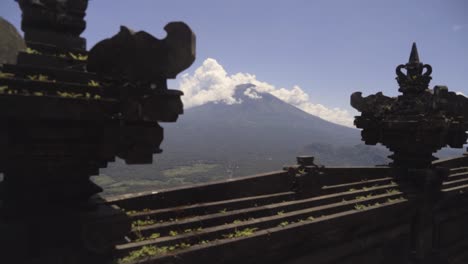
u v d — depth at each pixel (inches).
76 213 182.2
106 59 171.5
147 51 171.8
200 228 273.9
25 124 155.2
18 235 165.6
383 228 387.5
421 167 449.4
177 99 185.2
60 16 181.0
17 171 164.9
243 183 375.9
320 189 404.5
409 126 422.6
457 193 471.8
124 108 169.8
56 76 164.9
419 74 444.8
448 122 421.4
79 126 168.7
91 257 187.5
